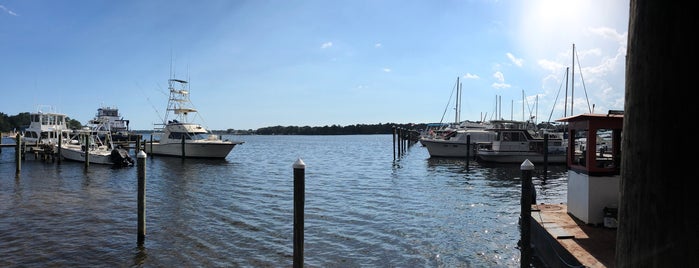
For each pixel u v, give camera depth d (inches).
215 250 444.8
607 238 343.3
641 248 104.8
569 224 386.9
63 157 1450.5
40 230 516.7
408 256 432.5
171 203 702.5
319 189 881.5
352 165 1507.1
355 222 568.7
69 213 614.9
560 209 457.4
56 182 962.7
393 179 1066.7
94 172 1170.0
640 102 103.6
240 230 522.6
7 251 436.1
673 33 97.4
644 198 103.8
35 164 1366.9
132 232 512.1
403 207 676.7
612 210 367.9
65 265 399.5
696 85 96.3
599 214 379.6
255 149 2979.8
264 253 435.5
